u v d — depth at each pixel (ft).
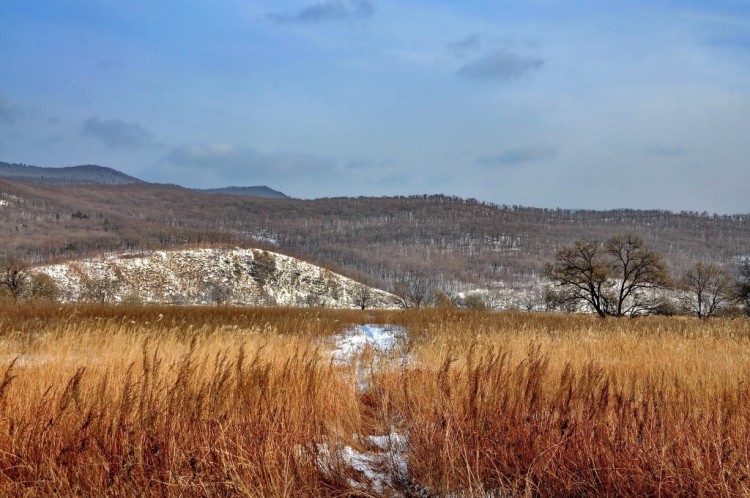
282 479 12.24
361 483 13.66
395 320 67.56
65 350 29.30
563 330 52.13
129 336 34.42
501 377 18.88
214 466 12.46
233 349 27.89
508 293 532.73
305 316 71.97
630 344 34.45
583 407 16.06
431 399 18.16
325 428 16.31
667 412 16.12
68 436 13.50
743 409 16.88
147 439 13.32
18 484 11.51
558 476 12.98
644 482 12.45
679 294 154.81
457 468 13.19
